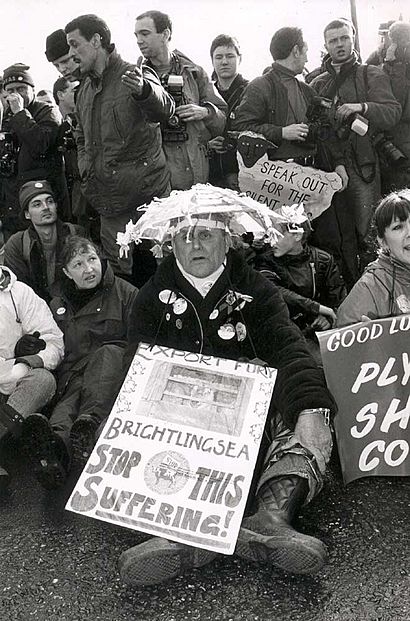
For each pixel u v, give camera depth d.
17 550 2.84
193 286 3.05
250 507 2.82
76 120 4.73
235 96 5.25
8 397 3.39
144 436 2.80
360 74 4.85
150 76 4.30
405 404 3.11
